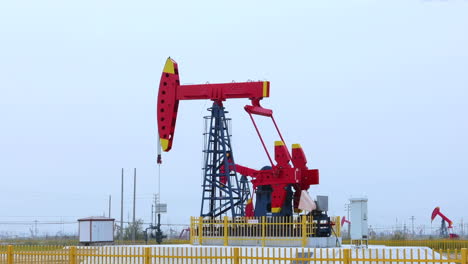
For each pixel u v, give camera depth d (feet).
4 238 277.85
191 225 118.11
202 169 126.00
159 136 130.11
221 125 125.08
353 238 97.04
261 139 118.83
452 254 139.44
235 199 124.47
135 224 255.70
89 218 165.27
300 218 108.78
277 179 116.98
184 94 127.85
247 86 121.70
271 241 108.47
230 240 112.88
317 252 91.20
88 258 86.17
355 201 97.55
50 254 87.15
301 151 120.06
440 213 233.35
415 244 165.17
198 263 88.43
